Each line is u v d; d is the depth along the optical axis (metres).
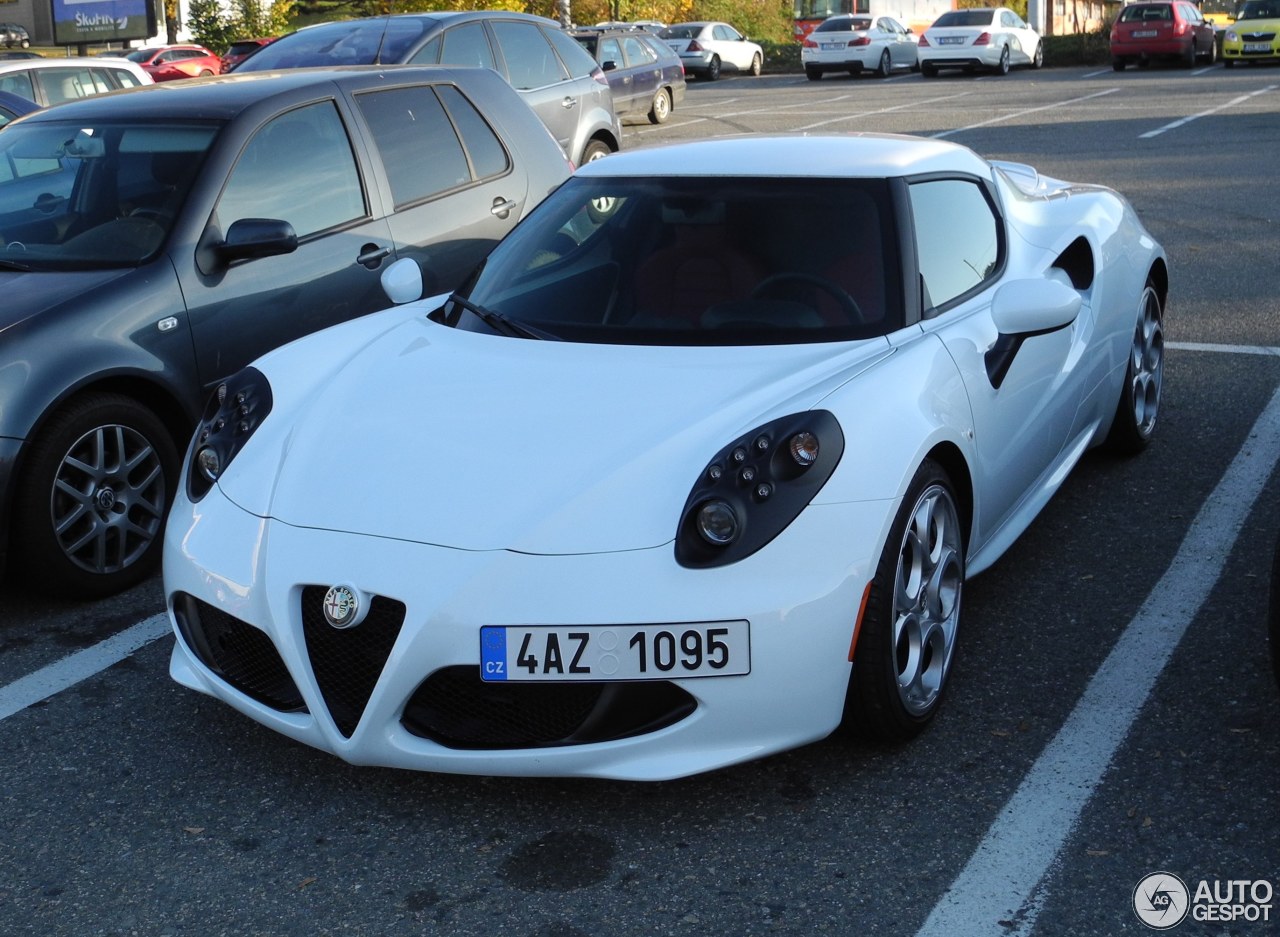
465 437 3.06
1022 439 3.79
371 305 5.19
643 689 2.75
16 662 3.83
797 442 2.85
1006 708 3.30
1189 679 3.41
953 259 3.79
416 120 5.64
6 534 3.98
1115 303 4.57
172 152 4.82
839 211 3.66
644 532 2.77
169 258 4.50
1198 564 4.10
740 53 33.34
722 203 3.75
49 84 12.00
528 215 4.13
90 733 3.38
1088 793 2.92
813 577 2.78
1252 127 15.79
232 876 2.76
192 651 3.17
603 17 43.06
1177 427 5.36
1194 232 9.40
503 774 2.79
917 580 3.12
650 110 19.81
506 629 2.71
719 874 2.69
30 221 4.71
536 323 3.59
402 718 2.81
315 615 2.85
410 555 2.80
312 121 5.19
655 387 3.17
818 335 3.39
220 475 3.27
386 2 26.66
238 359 4.67
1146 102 20.12
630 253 3.69
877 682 2.94
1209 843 2.72
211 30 33.09
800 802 2.93
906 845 2.76
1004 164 5.14
